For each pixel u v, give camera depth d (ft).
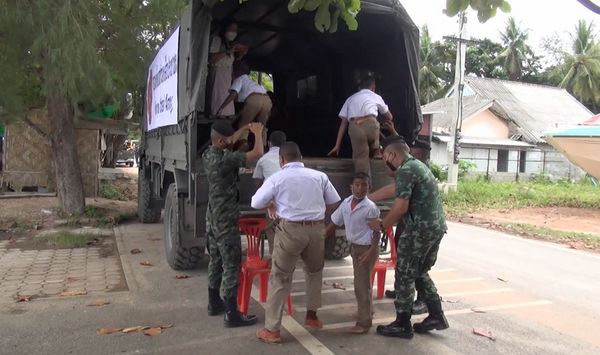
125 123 43.60
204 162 15.29
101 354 13.00
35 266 21.45
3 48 27.91
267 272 15.67
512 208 50.44
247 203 16.97
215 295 15.89
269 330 13.89
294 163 14.23
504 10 8.96
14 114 30.81
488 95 115.34
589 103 146.82
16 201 37.70
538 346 14.15
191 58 17.21
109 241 26.91
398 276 14.30
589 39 135.95
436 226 13.87
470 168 87.81
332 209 14.80
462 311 17.07
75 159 33.45
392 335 14.43
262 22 23.57
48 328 14.65
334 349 13.55
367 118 18.12
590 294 19.56
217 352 13.23
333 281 20.25
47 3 25.88
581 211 49.34
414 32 19.54
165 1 29.99
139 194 33.24
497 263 24.73
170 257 21.40
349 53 24.64
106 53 31.14
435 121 106.22
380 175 18.72
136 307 16.62
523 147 100.48
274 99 30.81
